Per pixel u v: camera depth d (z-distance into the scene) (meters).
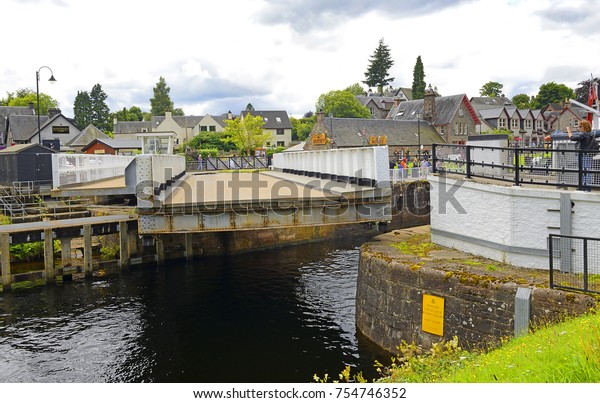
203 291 20.28
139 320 16.97
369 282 13.84
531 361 6.70
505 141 20.64
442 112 74.56
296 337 15.23
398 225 33.12
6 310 17.72
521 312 9.87
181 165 31.88
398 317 12.46
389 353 12.70
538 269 11.57
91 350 14.56
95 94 141.88
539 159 16.89
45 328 16.14
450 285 11.25
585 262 9.33
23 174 29.25
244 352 14.35
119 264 22.52
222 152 79.31
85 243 21.12
